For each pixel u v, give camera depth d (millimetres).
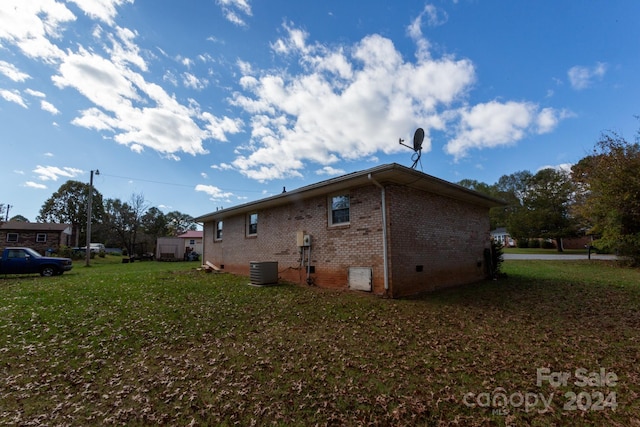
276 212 12297
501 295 8523
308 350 4465
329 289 9445
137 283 10383
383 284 8242
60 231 32812
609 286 9828
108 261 29344
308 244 10453
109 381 3586
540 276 12703
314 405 3021
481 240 12555
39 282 11711
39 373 3797
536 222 32062
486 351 4352
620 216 16562
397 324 5707
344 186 9188
